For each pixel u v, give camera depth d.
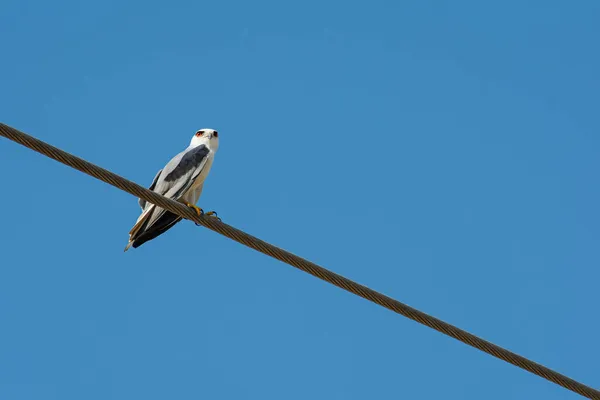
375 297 12.22
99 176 11.52
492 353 12.38
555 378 12.47
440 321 12.28
